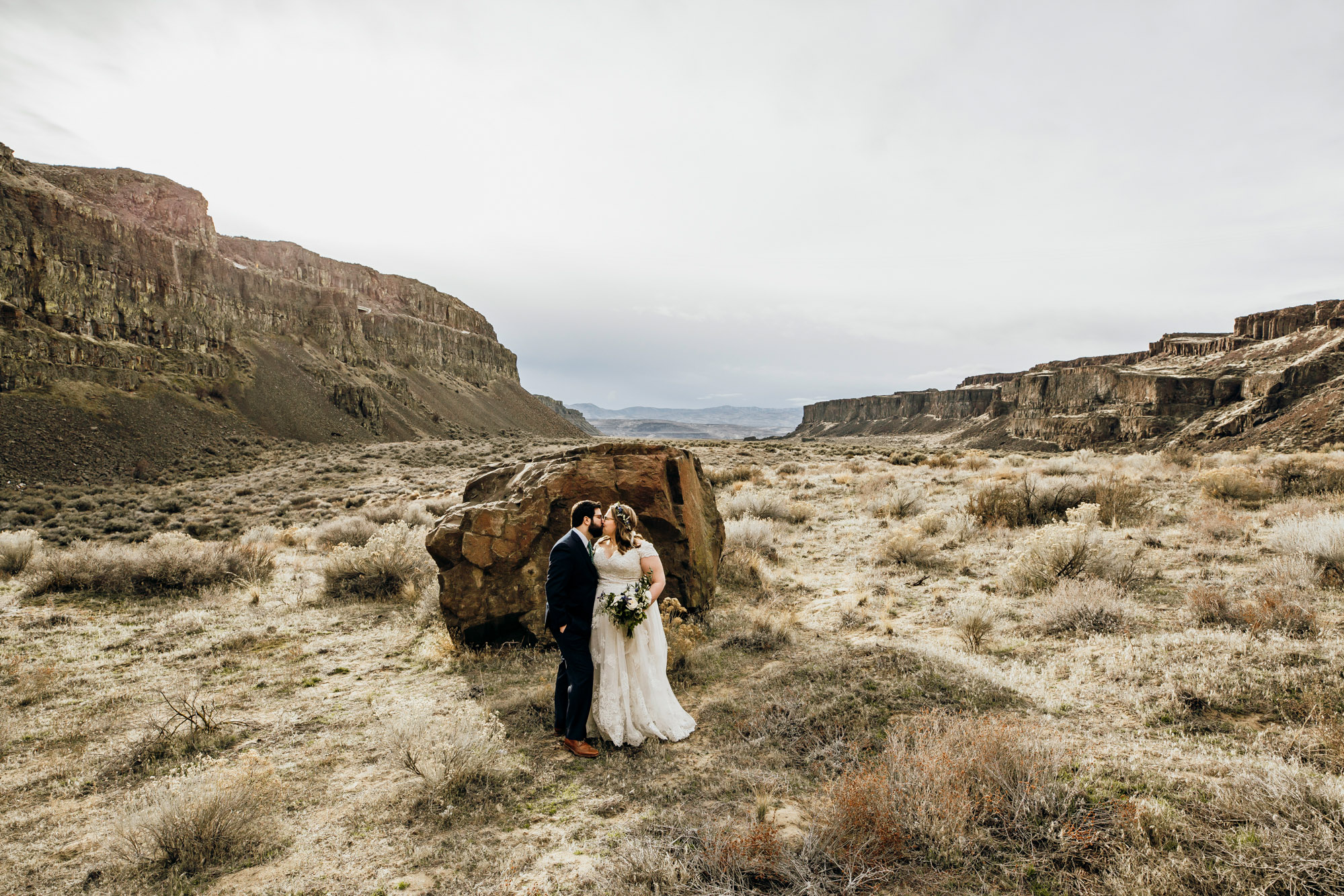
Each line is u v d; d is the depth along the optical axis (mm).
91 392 66062
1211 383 121562
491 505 7301
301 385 100438
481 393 166625
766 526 12070
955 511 13555
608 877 3012
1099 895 2625
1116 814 3146
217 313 97250
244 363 94875
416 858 3346
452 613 7043
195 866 3371
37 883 3312
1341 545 7277
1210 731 4066
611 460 7863
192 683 6566
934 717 4383
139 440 62719
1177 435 110062
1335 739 3605
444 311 185875
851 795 3305
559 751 4652
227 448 70500
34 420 57156
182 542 12031
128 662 7312
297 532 20734
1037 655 5844
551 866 3193
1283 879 2584
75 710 5867
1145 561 8578
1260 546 8719
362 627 8633
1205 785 3369
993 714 4375
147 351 80375
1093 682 4980
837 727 4543
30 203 73500
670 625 6719
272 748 4941
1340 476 12688
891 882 2891
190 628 8664
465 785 4062
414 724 4578
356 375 121625
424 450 71188
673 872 2945
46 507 35625
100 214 81938
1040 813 3268
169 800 3625
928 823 3178
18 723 5594
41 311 71250
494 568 7051
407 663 7016
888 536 12305
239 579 11477
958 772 3469
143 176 107938
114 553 11648
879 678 5262
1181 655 5184
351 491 38562
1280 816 2939
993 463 24188
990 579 9047
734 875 2967
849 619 7535
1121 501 11875
